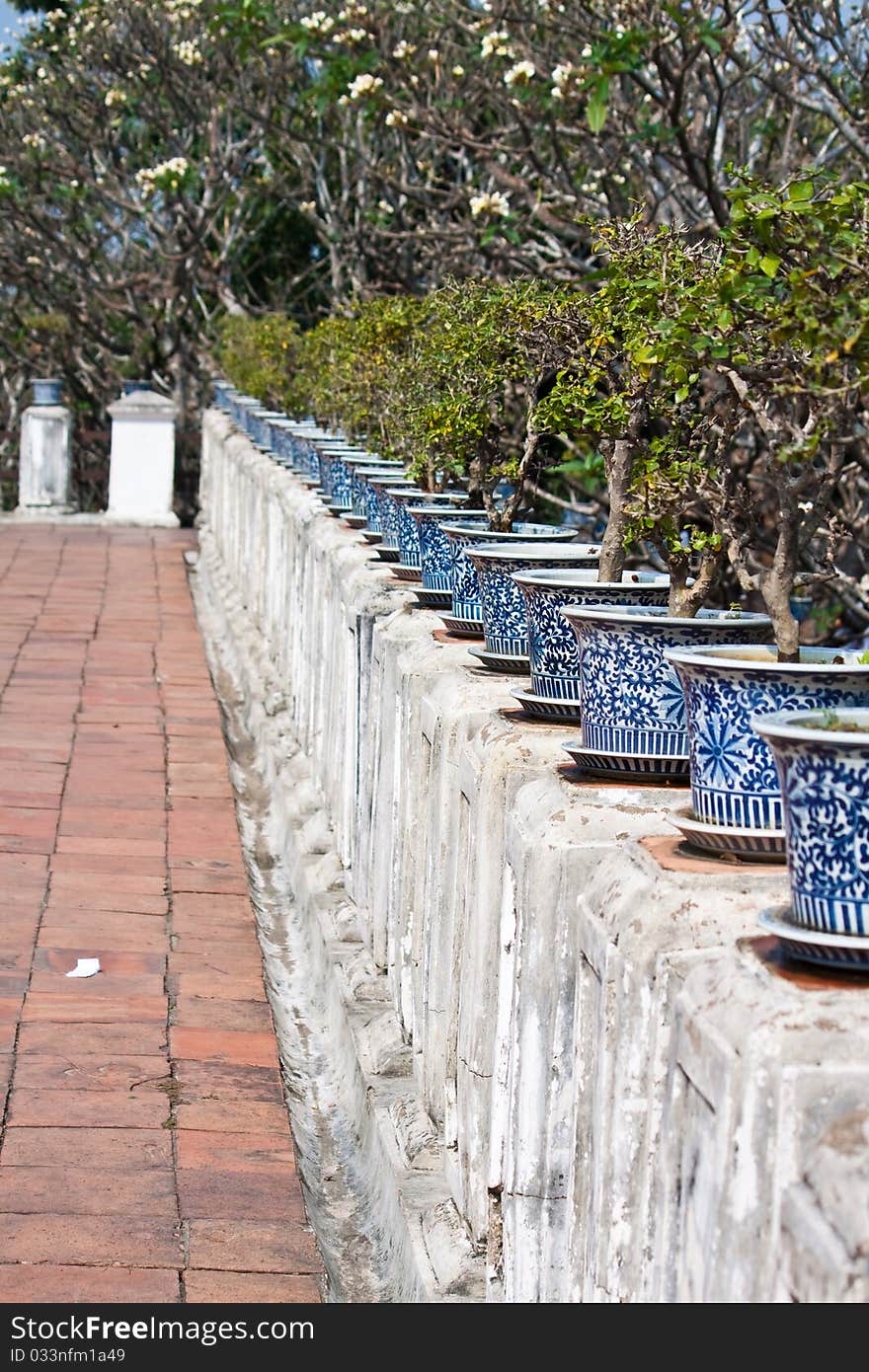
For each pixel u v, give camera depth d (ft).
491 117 39.45
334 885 19.15
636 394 12.00
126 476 61.52
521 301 14.25
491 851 10.51
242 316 62.59
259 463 36.29
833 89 23.47
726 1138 6.14
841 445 9.80
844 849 6.59
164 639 38.04
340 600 20.06
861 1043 5.96
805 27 24.61
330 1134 14.78
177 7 48.49
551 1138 8.94
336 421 33.09
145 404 61.26
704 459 12.23
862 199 8.20
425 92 31.63
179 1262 12.05
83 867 21.43
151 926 19.38
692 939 7.29
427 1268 10.80
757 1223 5.92
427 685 13.92
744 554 11.27
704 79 26.76
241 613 37.68
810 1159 5.66
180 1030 16.33
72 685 32.40
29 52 68.28
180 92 64.44
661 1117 7.05
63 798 24.56
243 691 32.50
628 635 9.59
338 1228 12.96
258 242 76.23
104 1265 11.96
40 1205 12.75
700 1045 6.47
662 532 11.12
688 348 9.08
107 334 79.61
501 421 19.98
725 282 8.39
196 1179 13.35
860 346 7.69
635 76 23.81
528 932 9.04
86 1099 14.64
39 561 49.78
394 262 48.39
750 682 8.09
